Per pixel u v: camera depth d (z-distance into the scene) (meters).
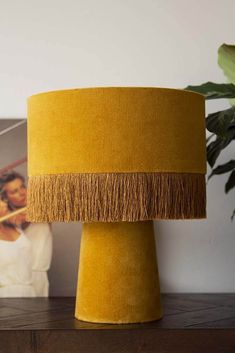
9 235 1.47
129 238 1.11
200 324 1.10
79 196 1.03
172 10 1.53
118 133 1.02
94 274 1.12
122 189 1.03
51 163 1.06
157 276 1.16
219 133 1.15
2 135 1.50
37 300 1.42
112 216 1.02
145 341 1.06
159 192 1.04
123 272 1.11
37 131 1.08
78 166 1.03
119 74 1.53
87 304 1.13
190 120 1.08
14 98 1.52
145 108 1.03
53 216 1.05
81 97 1.03
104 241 1.11
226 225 1.53
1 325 1.10
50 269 1.48
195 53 1.53
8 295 1.46
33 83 1.52
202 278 1.52
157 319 1.14
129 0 1.52
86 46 1.52
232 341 1.06
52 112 1.05
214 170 1.35
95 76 1.52
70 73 1.52
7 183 1.49
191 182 1.08
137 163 1.03
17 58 1.52
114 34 1.52
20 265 1.47
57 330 1.05
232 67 1.25
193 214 1.08
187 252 1.52
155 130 1.04
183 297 1.44
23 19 1.52
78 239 1.49
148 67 1.53
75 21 1.52
